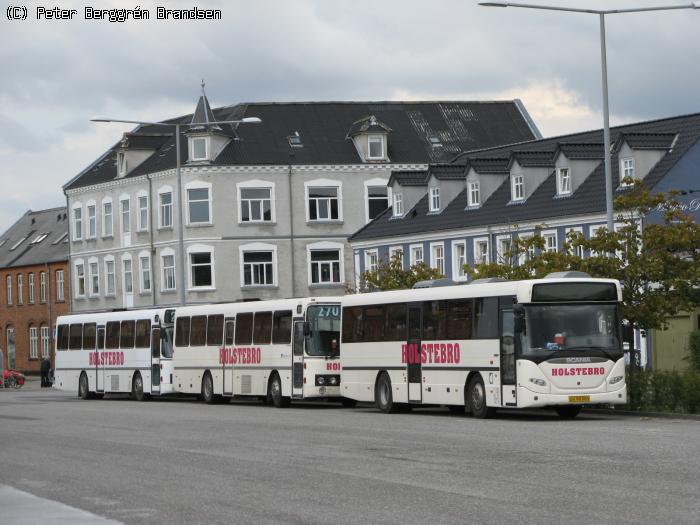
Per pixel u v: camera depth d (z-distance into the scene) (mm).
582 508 17719
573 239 46344
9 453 30406
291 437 33375
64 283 127812
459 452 27234
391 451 28016
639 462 23797
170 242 107000
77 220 120312
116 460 27750
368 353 48188
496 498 19094
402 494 19953
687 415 39125
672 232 44375
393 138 109250
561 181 75938
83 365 73062
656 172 70625
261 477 23203
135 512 18828
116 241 113938
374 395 47750
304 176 106500
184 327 63062
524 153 79062
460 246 83625
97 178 117250
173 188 106688
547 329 39438
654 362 68688
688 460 24000
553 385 39156
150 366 66250
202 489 21609
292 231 106250
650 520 16453
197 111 106500
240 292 105312
